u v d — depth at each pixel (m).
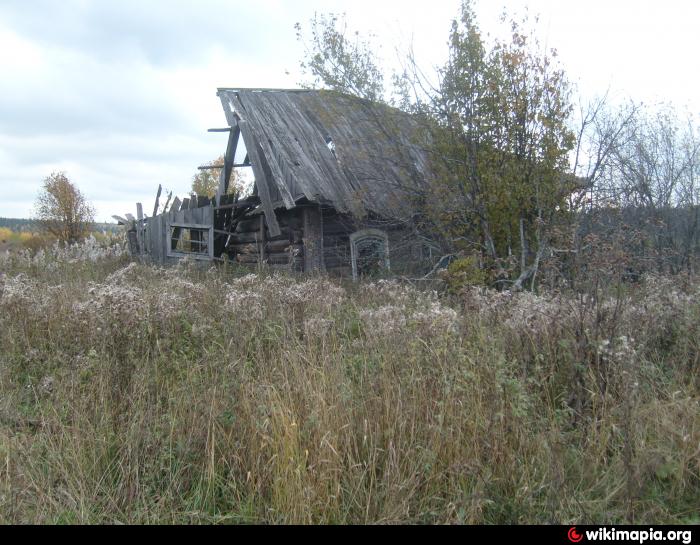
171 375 4.83
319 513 3.23
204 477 3.63
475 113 10.31
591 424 3.91
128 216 20.50
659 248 10.40
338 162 13.48
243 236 16.08
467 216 10.51
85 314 5.40
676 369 4.89
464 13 10.34
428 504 3.33
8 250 15.57
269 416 3.77
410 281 10.13
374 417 3.80
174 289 7.64
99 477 3.64
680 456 3.60
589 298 4.71
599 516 3.25
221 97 15.05
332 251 13.05
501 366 4.13
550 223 9.66
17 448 3.80
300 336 5.82
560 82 10.21
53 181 34.78
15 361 5.62
